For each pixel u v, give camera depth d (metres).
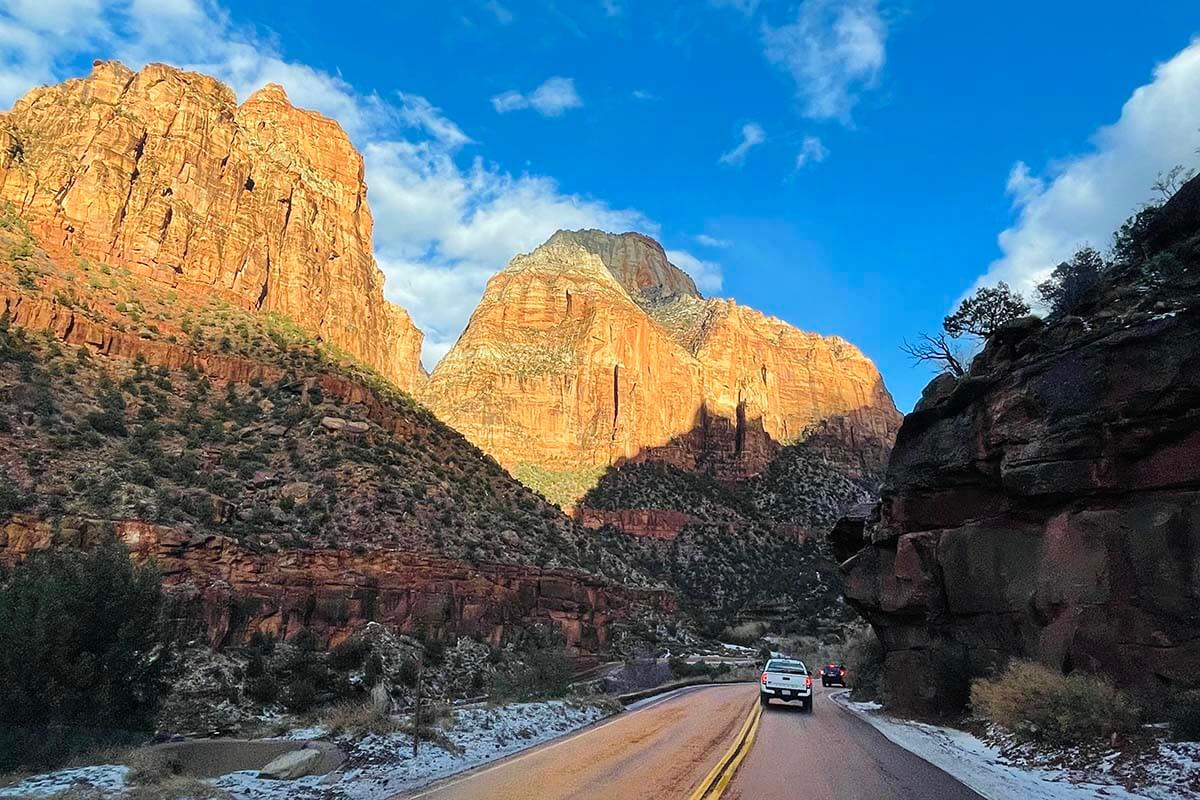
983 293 34.16
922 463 23.09
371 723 13.46
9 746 11.12
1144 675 15.10
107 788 9.15
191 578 29.19
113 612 14.47
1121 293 18.83
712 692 33.91
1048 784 11.55
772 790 10.05
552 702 20.19
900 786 10.76
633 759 12.73
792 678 25.44
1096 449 17.25
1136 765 11.76
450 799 9.09
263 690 24.30
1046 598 17.94
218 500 34.31
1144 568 15.80
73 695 12.87
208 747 12.73
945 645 21.98
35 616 13.16
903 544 23.33
